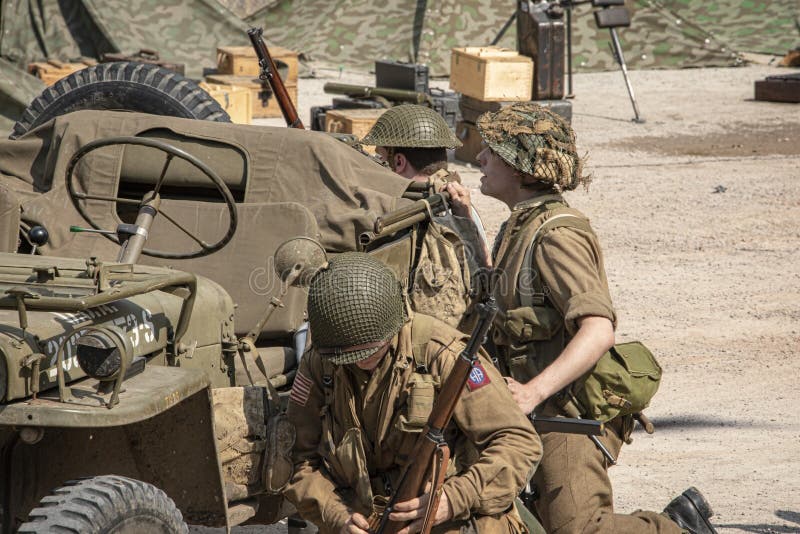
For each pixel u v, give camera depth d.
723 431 14.64
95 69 13.77
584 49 54.59
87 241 10.46
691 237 25.42
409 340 6.91
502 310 8.22
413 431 6.82
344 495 7.32
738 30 59.84
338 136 11.98
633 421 8.52
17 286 7.11
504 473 6.82
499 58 34.00
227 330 8.78
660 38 55.59
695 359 17.67
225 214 10.08
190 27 46.53
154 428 7.64
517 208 8.28
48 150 11.22
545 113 8.32
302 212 9.84
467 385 6.91
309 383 7.35
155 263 9.89
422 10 52.50
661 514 8.73
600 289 7.83
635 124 41.34
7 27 44.75
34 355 6.34
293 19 53.78
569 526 8.12
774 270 22.83
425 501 6.74
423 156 10.75
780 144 37.69
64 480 7.55
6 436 7.05
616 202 28.80
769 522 11.54
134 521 6.42
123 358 6.33
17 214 9.59
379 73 35.28
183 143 10.72
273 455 7.82
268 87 39.47
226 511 7.50
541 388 7.54
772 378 16.81
